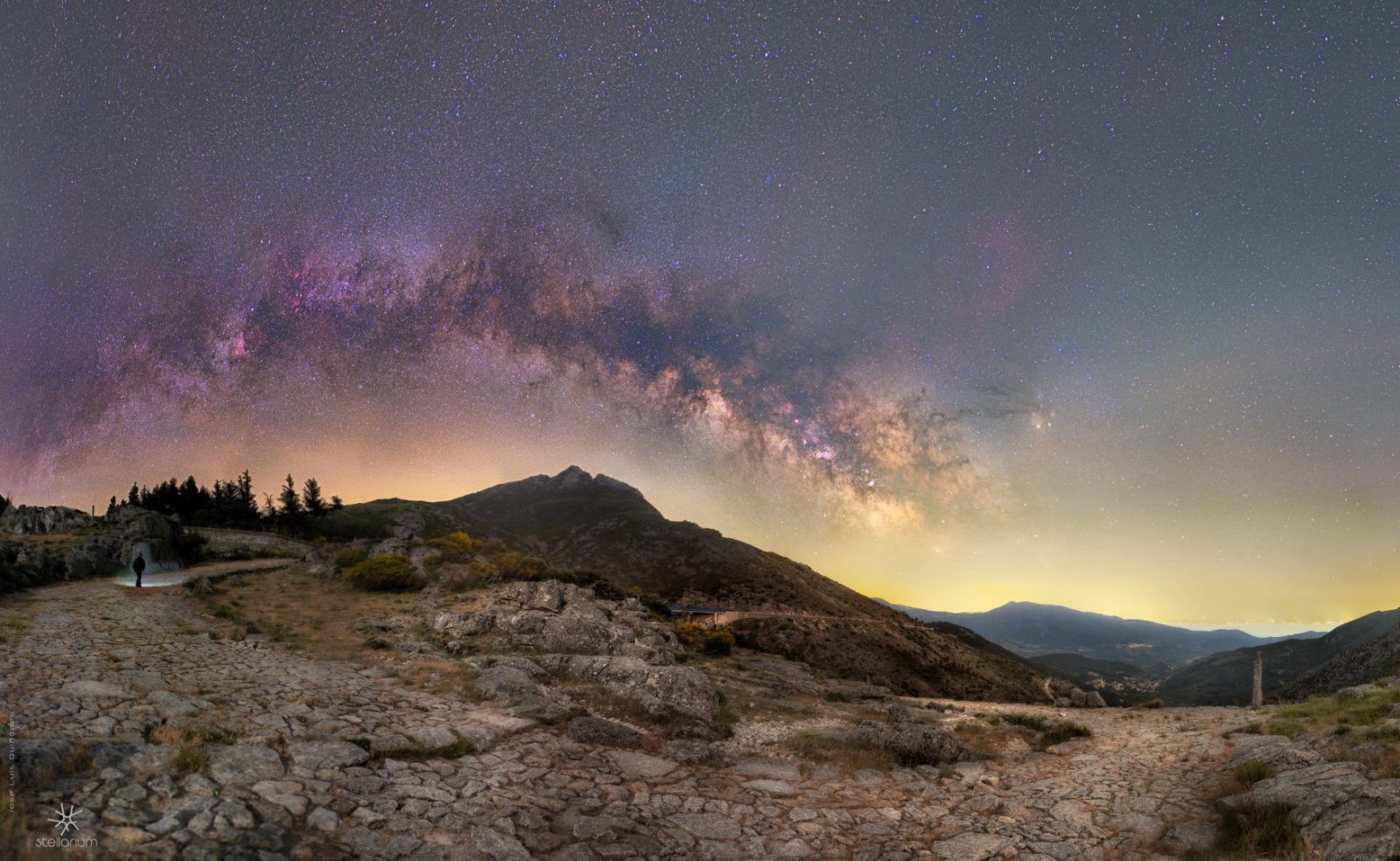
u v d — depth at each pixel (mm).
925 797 13164
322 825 8438
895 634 100562
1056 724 21672
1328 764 12227
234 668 16344
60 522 48344
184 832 7531
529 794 10836
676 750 14469
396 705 15023
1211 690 165250
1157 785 13719
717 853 9641
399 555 39781
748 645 81875
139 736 10234
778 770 14320
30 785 7836
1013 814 12141
